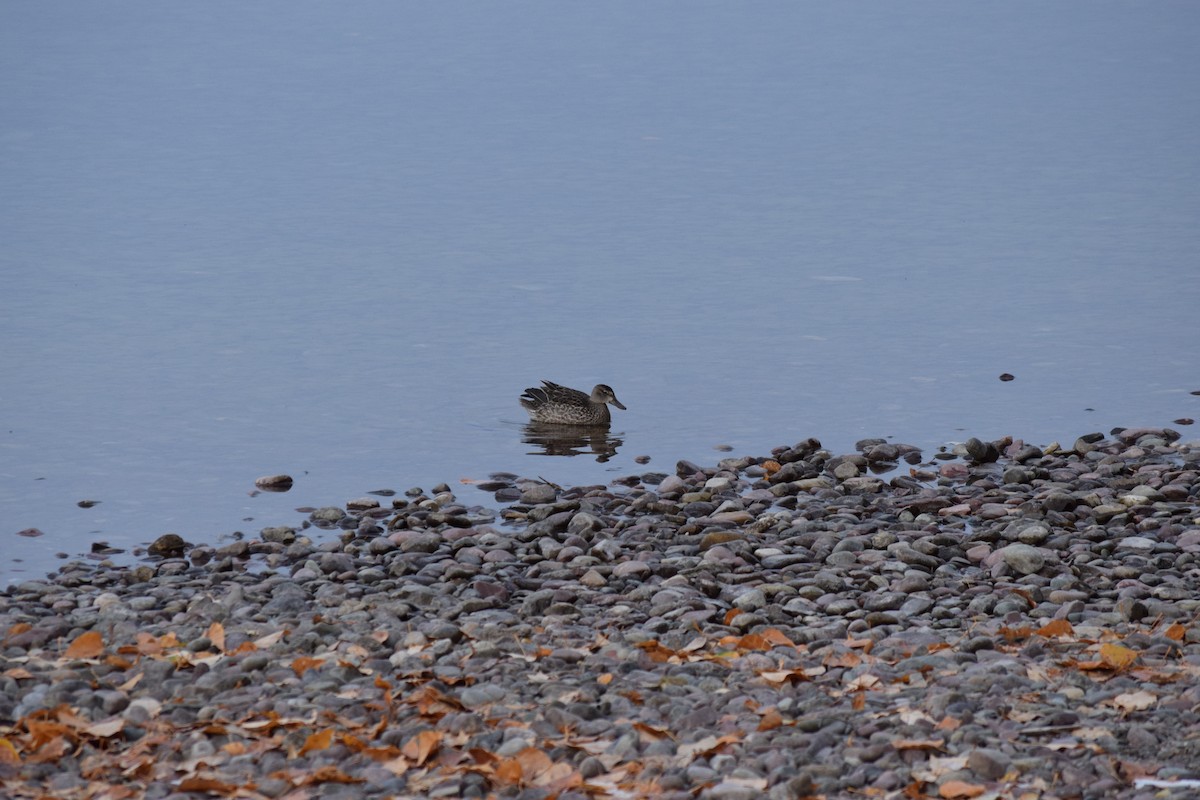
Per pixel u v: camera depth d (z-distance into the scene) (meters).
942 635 11.28
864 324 27.59
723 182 46.00
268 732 9.19
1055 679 9.91
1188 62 78.62
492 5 106.56
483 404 22.66
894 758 8.63
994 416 21.56
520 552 14.70
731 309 29.03
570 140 55.62
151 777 8.62
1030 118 59.69
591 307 29.33
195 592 13.62
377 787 8.41
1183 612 11.85
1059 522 15.31
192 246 36.03
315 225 39.09
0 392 23.06
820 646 11.06
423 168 49.69
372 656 10.80
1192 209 39.34
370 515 17.08
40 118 61.75
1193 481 16.81
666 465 19.52
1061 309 28.48
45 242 36.59
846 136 55.72
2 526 16.86
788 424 21.36
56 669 10.47
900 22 99.94
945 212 40.00
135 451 20.08
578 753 8.83
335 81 73.81
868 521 15.55
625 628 11.92
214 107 65.50
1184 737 8.83
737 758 8.73
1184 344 25.62
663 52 84.94
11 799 8.27
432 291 30.92
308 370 24.59
